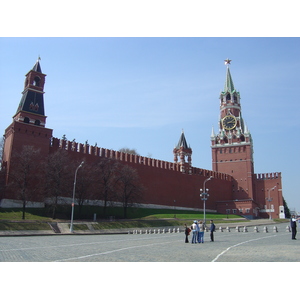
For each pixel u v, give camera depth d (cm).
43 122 6159
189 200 8362
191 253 1750
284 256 1559
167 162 8175
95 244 2350
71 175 5488
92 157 6594
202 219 6669
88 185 5725
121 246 2186
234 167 9869
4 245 2205
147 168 7562
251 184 9569
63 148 6216
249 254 1667
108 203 6500
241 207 8719
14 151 5569
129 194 6247
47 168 5269
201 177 8838
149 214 6819
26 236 3681
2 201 5256
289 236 3228
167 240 2864
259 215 9462
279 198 9388
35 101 6203
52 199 5284
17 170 5328
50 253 1709
